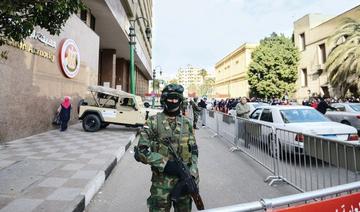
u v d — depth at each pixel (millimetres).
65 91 13914
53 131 12258
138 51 32406
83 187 4773
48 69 12086
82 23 16125
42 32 11375
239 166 7066
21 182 5016
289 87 37281
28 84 10539
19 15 3553
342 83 25109
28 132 10578
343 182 4012
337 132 7098
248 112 10445
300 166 5051
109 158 7047
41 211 3816
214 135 12594
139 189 5289
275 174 5883
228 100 29188
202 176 6156
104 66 29031
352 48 23516
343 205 2160
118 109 12445
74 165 6277
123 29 22984
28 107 10562
